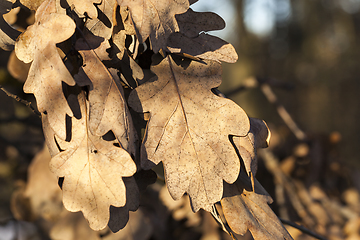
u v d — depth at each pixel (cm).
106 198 38
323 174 96
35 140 105
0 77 68
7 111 97
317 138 101
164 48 38
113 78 38
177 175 38
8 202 101
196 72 39
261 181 87
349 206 91
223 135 38
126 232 62
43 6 39
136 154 39
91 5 39
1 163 96
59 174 38
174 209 72
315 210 83
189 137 38
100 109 38
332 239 76
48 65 37
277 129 109
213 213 39
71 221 63
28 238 91
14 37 42
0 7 40
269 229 40
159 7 38
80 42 39
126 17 39
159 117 38
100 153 38
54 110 37
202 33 40
